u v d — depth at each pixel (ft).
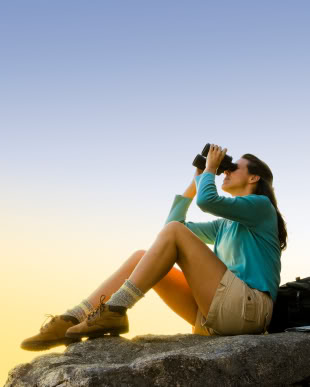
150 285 9.63
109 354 8.70
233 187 11.48
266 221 10.50
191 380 7.59
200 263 9.70
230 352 8.20
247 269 10.11
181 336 9.87
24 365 8.24
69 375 7.25
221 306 9.57
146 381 7.34
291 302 10.27
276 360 8.51
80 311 9.92
